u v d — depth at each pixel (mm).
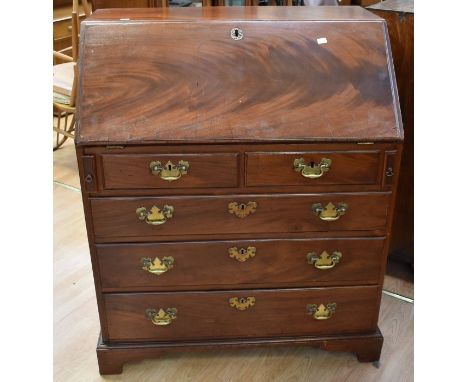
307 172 1568
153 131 1503
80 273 2404
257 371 1892
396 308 2176
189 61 1575
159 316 1765
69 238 2678
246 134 1514
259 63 1585
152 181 1554
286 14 1761
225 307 1774
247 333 1828
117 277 1692
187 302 1754
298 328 1836
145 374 1874
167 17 1687
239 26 1614
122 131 1498
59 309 2176
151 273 1690
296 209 1625
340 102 1565
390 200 1637
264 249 1683
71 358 1938
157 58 1572
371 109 1564
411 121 2115
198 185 1568
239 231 1648
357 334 1861
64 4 3988
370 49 1620
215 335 1824
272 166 1556
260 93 1561
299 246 1687
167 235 1639
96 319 2125
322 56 1602
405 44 2023
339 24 1636
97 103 1525
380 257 1729
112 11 1837
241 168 1554
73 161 3557
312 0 3281
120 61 1564
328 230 1666
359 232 1682
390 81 1598
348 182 1596
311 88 1572
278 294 1764
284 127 1528
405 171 2215
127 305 1744
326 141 1528
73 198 3080
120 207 1585
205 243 1660
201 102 1544
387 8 2055
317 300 1786
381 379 1852
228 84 1564
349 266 1734
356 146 1549
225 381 1847
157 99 1539
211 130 1513
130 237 1632
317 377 1863
